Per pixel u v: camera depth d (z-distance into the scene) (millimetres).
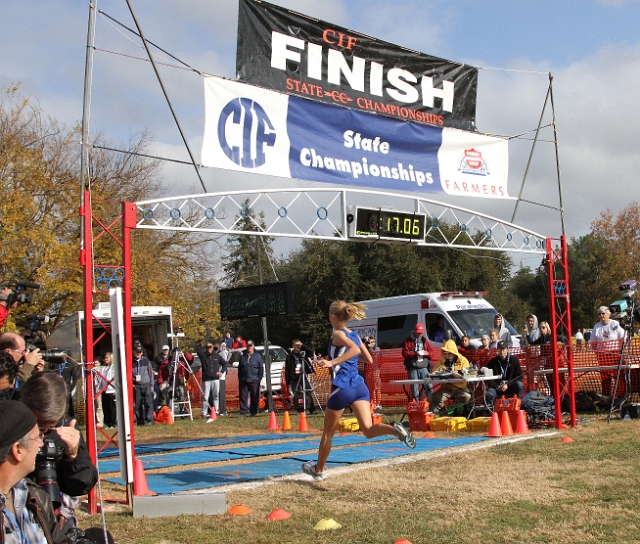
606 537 5039
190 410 19391
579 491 6605
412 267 44219
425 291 44625
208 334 34188
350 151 10203
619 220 48625
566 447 9344
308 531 5695
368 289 45438
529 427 12180
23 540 2621
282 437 12898
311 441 11984
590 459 8297
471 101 11688
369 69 10531
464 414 14016
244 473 8555
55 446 3385
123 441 6883
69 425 3729
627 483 6785
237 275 57500
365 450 10203
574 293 58500
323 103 9984
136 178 30344
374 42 10578
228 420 17938
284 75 9656
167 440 13453
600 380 14297
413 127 10914
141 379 18172
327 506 6566
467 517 5875
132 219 7898
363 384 7344
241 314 17703
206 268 32750
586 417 13086
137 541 5664
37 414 3342
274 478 8125
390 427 6984
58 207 25078
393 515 6070
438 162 11180
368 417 7250
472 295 18703
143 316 21484
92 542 3055
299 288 49875
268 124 9422
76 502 3719
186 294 32625
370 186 10320
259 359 19078
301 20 9859
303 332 46906
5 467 2574
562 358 13273
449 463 8633
